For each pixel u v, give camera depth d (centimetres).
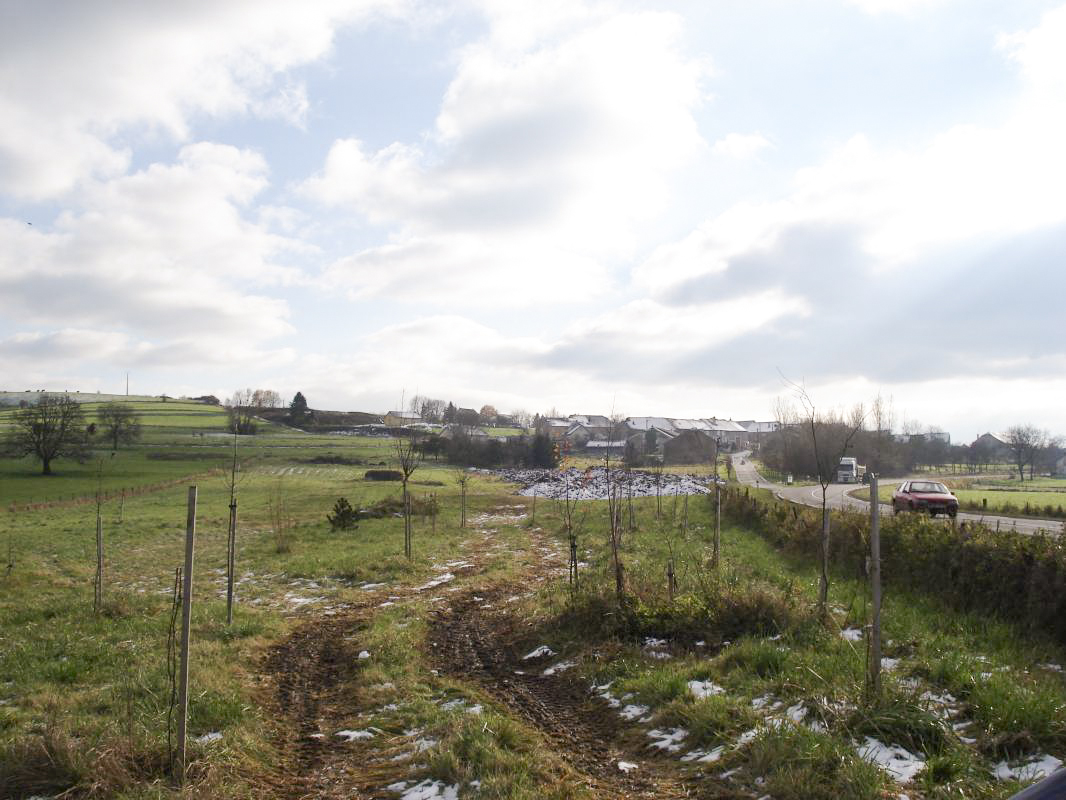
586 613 1077
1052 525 2439
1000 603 1035
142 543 2688
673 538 2311
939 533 1245
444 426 11381
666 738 676
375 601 1524
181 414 11606
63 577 1934
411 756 648
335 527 2961
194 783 575
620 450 8369
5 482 5662
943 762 541
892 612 1078
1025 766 542
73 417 6681
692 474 6178
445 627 1231
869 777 517
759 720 644
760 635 945
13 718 746
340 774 634
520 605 1333
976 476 8162
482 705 792
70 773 583
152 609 1423
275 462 7731
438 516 3603
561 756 655
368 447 9662
